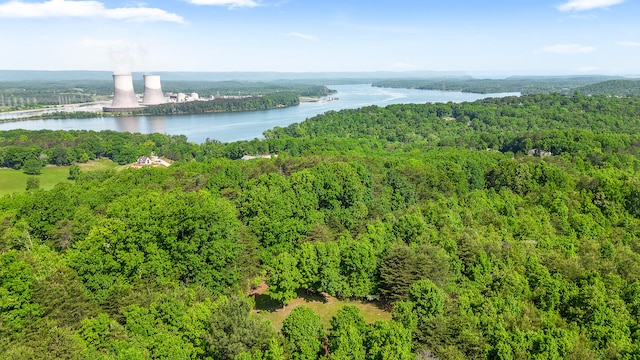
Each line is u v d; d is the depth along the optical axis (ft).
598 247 268.21
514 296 207.31
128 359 144.66
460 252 234.79
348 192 313.32
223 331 160.15
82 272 204.85
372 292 224.33
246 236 249.34
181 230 227.61
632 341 178.40
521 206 349.20
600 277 218.18
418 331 166.50
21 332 163.94
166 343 158.20
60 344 151.23
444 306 189.16
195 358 161.68
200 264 222.28
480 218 312.71
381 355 150.82
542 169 396.98
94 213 318.45
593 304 191.72
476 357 160.15
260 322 169.68
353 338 156.87
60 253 258.16
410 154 579.48
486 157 531.09
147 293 187.32
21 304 172.24
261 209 268.21
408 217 269.64
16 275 175.73
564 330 170.19
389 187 366.22
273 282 216.74
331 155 522.06
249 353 152.97
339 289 222.69
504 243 261.03
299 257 226.17
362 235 255.91
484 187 415.64
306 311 173.88
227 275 226.58
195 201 242.58
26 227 279.08
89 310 182.29
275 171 418.31
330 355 154.71
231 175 382.01
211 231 228.02
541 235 287.07
